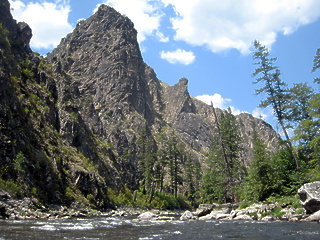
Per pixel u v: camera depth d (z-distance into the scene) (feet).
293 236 46.06
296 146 108.78
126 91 495.82
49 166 128.88
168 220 89.97
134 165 313.94
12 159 105.09
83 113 305.53
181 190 347.97
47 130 158.71
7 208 80.28
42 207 98.37
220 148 158.20
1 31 178.29
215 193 181.47
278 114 127.95
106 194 163.94
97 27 610.65
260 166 112.27
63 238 43.75
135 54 590.96
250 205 104.47
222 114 181.57
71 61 535.60
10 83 141.90
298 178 103.71
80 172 149.59
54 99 202.49
